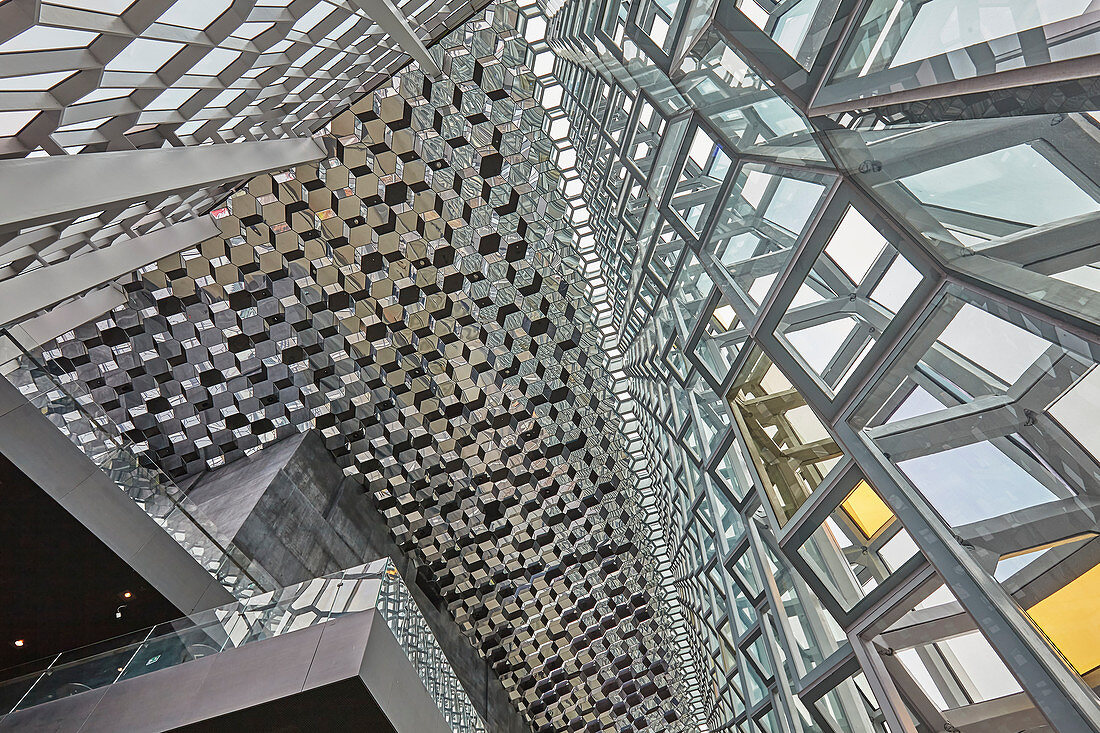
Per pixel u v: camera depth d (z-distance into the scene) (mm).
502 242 14977
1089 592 2568
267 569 13195
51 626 8719
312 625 6391
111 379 14258
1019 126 2266
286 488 14781
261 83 8617
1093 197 2125
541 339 16266
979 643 3492
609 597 19703
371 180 13891
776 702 7691
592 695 20781
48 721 6391
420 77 13148
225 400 15328
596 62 8484
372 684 5832
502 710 19375
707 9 4336
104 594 8477
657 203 6660
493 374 16562
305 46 8531
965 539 3182
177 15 5938
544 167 14102
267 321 14812
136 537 8461
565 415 17281
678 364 9516
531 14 12578
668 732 21016
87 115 5867
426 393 16562
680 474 12117
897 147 2982
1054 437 2607
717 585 10484
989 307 2803
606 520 18750
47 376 8281
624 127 8375
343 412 16391
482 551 18766
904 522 3539
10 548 7914
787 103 3711
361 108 13305
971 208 2686
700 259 5898
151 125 7266
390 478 17469
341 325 15367
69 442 8094
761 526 7301
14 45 4543
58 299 8102
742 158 4793
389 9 8484
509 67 13188
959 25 2252
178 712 5934
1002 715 3363
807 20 3283
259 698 5773
